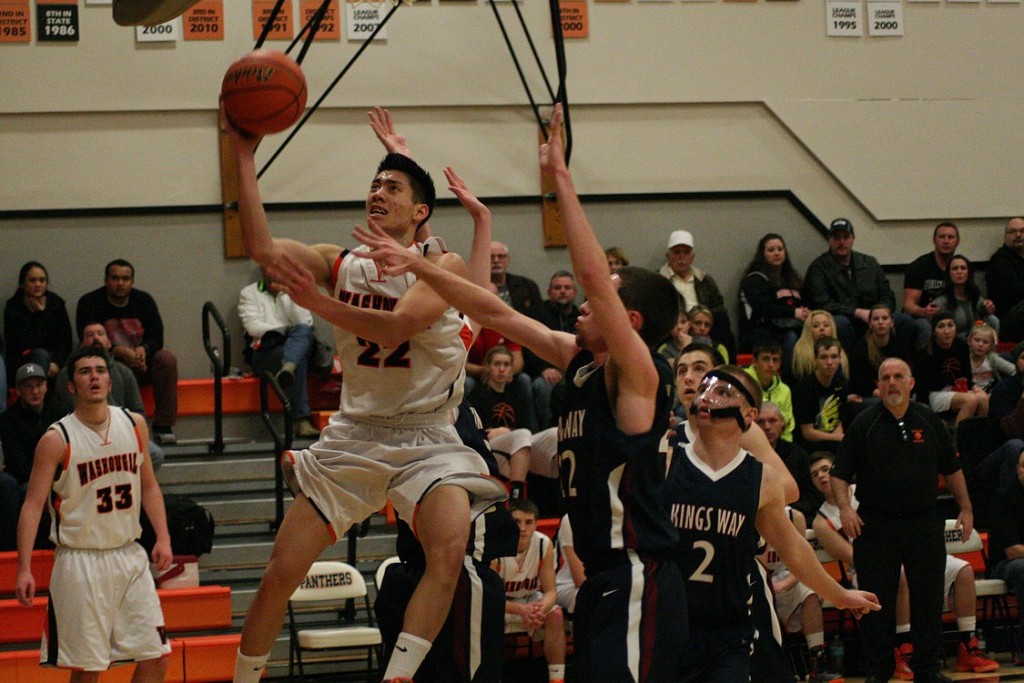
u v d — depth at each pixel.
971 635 12.95
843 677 12.83
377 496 6.18
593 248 5.34
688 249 17.06
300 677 11.70
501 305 5.76
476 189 17.42
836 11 18.75
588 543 5.62
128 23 8.92
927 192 19.00
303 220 16.94
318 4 16.92
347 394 6.26
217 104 16.70
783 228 18.62
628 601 5.46
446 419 6.36
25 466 12.91
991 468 14.63
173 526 12.28
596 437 5.56
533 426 14.52
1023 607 13.03
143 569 9.64
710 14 18.33
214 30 16.70
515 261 17.55
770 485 6.71
